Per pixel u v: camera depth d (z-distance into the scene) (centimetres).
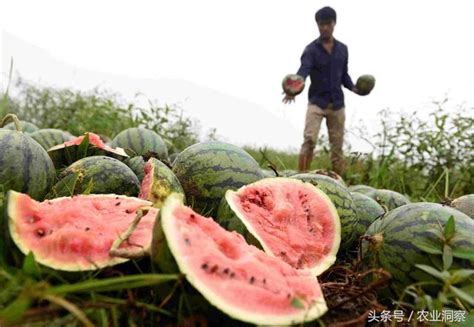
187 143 829
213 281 176
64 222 212
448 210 242
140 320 184
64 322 161
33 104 948
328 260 270
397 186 639
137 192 323
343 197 318
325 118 816
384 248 240
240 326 171
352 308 214
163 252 180
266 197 290
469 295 196
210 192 333
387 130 679
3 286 179
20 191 277
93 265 194
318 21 789
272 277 191
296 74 765
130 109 790
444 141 634
